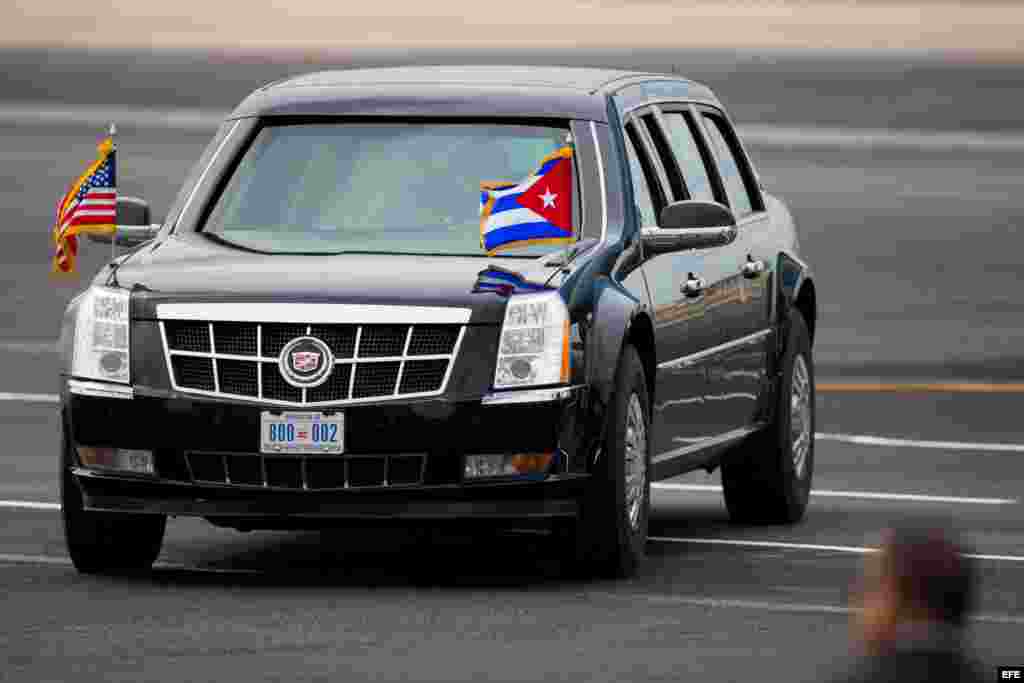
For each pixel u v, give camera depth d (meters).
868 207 97.06
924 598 12.42
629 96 31.31
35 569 28.66
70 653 22.75
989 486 38.75
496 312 26.86
